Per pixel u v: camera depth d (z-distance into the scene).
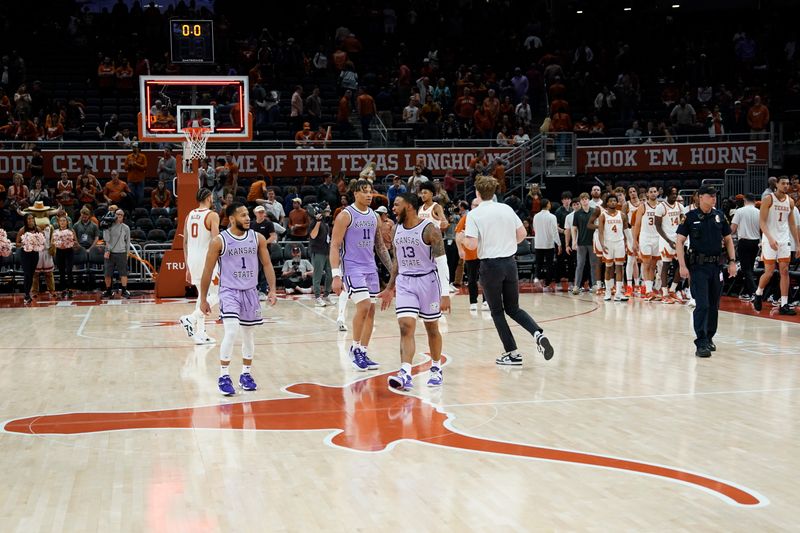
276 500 4.95
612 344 10.61
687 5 30.33
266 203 19.25
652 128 25.78
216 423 6.83
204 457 5.86
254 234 8.03
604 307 14.64
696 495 4.98
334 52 27.27
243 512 4.75
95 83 26.03
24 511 4.80
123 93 25.52
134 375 8.92
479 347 10.56
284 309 14.88
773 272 14.09
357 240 8.95
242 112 17.89
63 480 5.37
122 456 5.90
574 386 8.13
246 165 22.50
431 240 8.02
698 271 9.74
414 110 24.89
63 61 26.86
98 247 18.48
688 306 14.70
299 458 5.80
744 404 7.32
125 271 17.25
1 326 12.91
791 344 10.47
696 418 6.83
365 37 29.28
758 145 23.52
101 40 27.41
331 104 26.00
